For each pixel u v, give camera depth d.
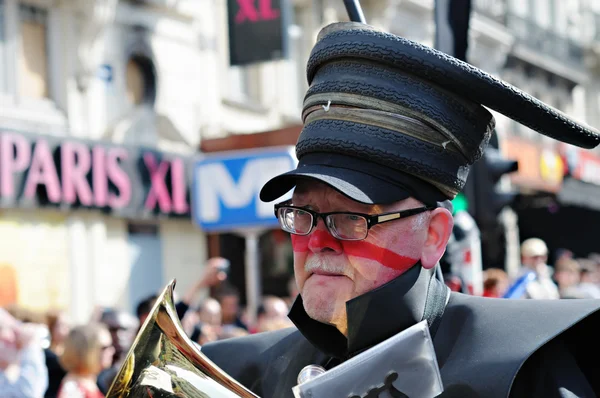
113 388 1.73
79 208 10.83
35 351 4.57
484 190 5.04
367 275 1.69
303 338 2.05
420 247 1.71
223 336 6.70
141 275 11.98
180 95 12.71
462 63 1.65
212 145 12.59
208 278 5.75
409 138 1.67
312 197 1.74
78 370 4.52
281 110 14.75
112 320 5.50
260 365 2.08
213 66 13.40
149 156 11.80
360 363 1.56
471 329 1.78
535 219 21.22
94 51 11.28
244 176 8.06
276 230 14.08
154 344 1.73
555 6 24.39
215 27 13.52
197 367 1.67
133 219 11.87
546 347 1.72
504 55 21.12
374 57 1.68
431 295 1.81
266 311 7.50
